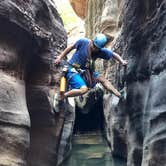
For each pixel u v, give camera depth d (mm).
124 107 8664
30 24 5867
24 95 5762
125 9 8531
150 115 6094
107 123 11852
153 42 6230
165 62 5527
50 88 7473
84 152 10805
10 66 5398
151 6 6441
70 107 10414
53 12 7855
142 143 6773
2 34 5180
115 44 10125
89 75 6301
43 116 7000
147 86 6574
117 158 9766
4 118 4957
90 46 6211
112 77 10773
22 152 5266
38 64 6938
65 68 6387
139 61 7098
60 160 8984
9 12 5148
